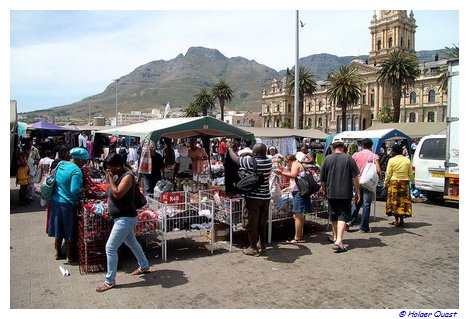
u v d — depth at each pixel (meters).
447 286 5.12
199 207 7.07
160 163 9.09
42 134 27.03
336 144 6.86
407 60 47.22
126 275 5.53
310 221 8.54
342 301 4.65
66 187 5.92
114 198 5.03
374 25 97.06
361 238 7.62
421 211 10.63
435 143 11.80
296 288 5.05
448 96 8.80
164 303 4.57
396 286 5.12
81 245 5.77
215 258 6.35
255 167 6.31
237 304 4.55
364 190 8.06
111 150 18.97
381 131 12.84
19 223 8.81
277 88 118.19
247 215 6.46
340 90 51.25
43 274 5.55
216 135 9.50
